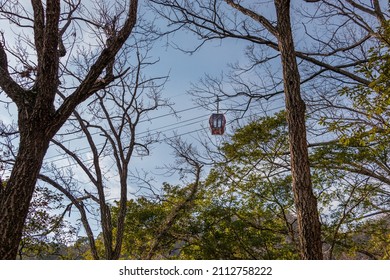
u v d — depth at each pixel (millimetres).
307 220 8203
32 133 5855
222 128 12719
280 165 14469
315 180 13688
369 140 9812
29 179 5625
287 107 9008
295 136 8727
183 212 14969
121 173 13781
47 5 6402
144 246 16562
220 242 14297
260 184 14117
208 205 14891
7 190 5516
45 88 6062
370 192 13555
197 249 14625
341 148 13547
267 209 14086
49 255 15117
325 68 14484
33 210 14125
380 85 8578
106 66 6688
